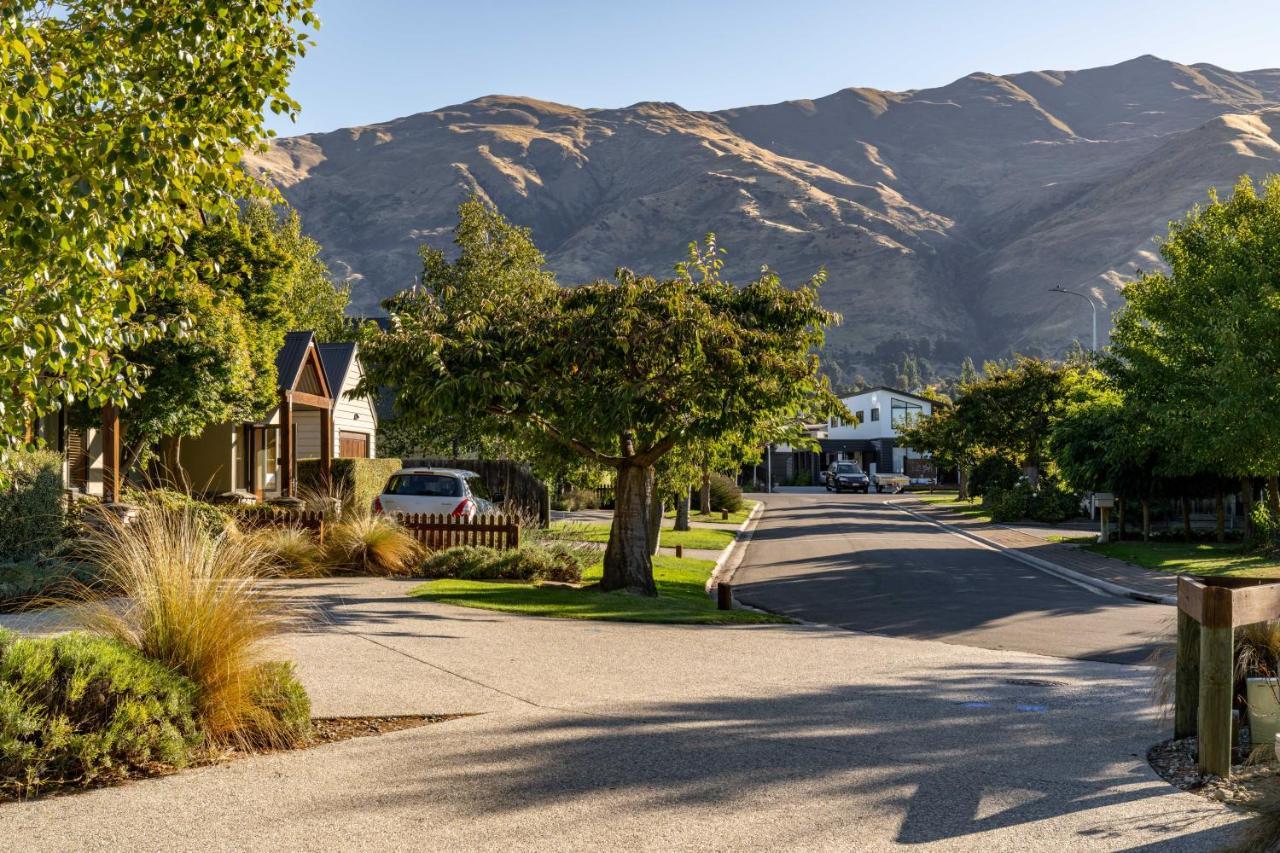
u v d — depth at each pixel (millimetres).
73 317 6527
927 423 62594
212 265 7863
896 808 5398
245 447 30547
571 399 15836
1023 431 49719
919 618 15391
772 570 23281
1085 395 36781
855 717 7656
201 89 7207
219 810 5242
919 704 8242
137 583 7066
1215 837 4953
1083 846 4840
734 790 5668
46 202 6195
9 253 6621
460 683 8555
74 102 6844
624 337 15508
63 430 22156
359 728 7031
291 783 5719
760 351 15828
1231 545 28547
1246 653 6836
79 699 5887
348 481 29125
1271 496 26156
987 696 8664
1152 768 6250
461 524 18828
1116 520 34250
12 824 5008
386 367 16047
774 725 7309
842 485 75312
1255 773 6121
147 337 7473
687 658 10547
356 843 4793
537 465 19344
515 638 11289
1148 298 27203
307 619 11234
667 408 15578
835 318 17000
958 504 55688
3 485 7438
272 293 25344
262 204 50719
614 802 5438
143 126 6516
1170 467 27859
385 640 10508
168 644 6578
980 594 18609
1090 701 8469
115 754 5855
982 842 4895
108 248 6703
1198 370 25906
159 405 20109
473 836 4898
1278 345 23047
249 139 7777
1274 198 26547
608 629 12578
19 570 12055
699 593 18500
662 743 6676
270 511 18312
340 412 35969
